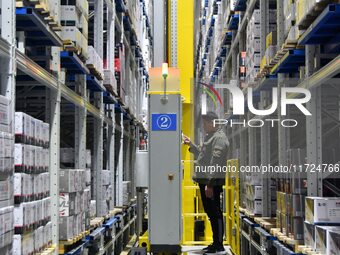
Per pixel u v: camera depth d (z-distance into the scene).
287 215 4.59
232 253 6.67
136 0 9.77
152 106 5.30
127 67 8.79
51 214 4.19
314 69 4.19
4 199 2.96
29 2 3.45
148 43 12.88
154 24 7.17
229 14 8.10
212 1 11.34
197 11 15.12
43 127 3.91
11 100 3.12
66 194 4.42
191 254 6.24
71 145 7.32
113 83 6.77
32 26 3.86
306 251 3.92
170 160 5.28
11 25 3.14
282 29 5.10
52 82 4.12
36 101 5.96
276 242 4.87
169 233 5.28
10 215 2.98
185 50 7.62
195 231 7.12
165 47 7.53
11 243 3.01
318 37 4.00
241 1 7.44
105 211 6.45
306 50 4.24
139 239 5.97
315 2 3.37
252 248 6.52
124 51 8.40
